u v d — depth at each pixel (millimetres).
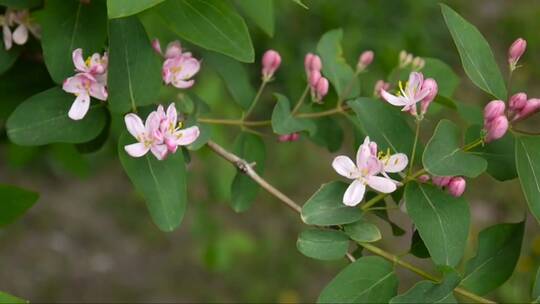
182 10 582
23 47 654
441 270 562
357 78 679
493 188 1552
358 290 575
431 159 568
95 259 1412
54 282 1356
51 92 589
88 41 595
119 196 1526
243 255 1411
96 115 598
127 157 573
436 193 572
